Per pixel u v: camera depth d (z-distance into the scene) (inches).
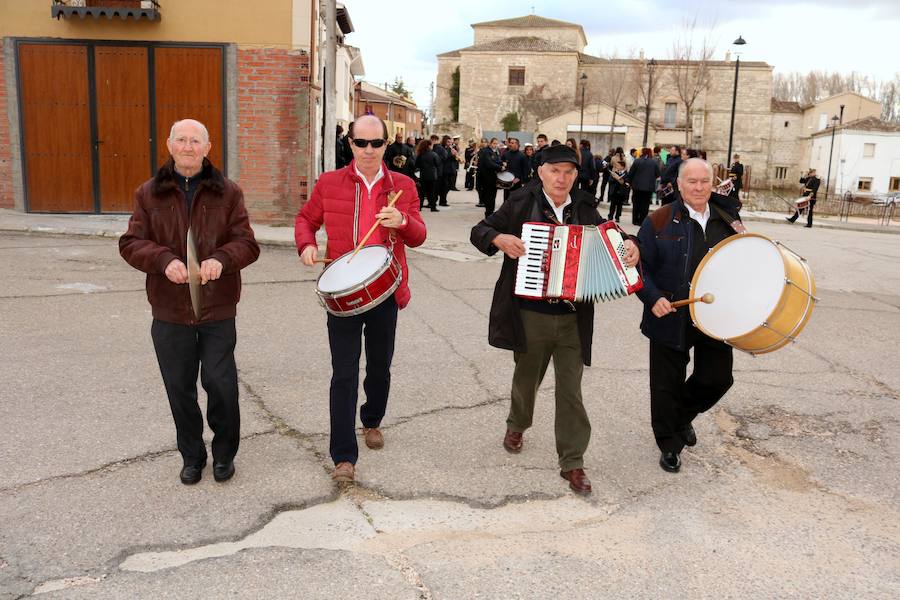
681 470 181.8
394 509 156.8
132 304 307.1
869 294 417.7
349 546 142.1
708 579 136.3
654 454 190.5
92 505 152.1
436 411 210.7
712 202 178.9
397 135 700.0
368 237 167.3
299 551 139.5
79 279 343.9
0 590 124.0
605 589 131.8
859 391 244.4
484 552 142.2
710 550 146.3
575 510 160.1
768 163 2273.6
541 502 162.7
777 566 141.5
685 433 193.0
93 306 300.8
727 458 190.1
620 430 204.7
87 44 482.6
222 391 157.8
